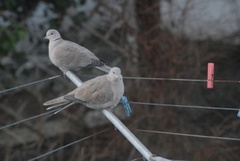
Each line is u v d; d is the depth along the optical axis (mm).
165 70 13258
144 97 13031
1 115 14188
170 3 13797
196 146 13133
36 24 14625
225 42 14164
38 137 13688
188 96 13422
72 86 14281
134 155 12891
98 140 13383
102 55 14438
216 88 14180
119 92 6727
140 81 13273
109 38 14438
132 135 5715
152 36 13617
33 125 13867
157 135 13031
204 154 12984
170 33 13523
